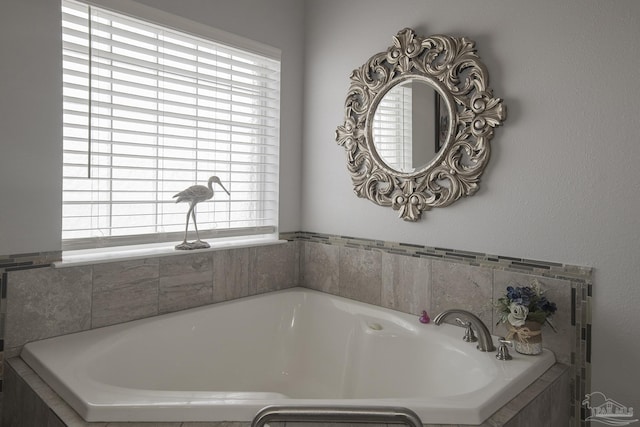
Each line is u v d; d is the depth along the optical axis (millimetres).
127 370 1872
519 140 1896
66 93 1898
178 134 2283
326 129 2672
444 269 2156
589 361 1736
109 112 2033
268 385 2398
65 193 1929
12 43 1706
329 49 2646
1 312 1710
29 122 1759
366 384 2184
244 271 2527
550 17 1800
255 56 2557
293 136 2777
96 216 2006
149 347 1983
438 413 1295
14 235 1737
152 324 2039
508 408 1401
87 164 1960
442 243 2166
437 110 2125
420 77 2168
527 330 1736
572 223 1763
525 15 1867
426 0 2189
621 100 1634
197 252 2309
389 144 2322
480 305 2037
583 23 1718
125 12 1987
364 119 2424
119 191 2057
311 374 2443
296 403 1284
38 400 1418
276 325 2535
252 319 2432
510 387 1484
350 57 2537
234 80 2508
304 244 2807
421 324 2123
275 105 2703
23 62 1734
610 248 1673
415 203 2219
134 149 2125
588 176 1718
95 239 2006
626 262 1638
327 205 2680
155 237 2213
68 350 1709
